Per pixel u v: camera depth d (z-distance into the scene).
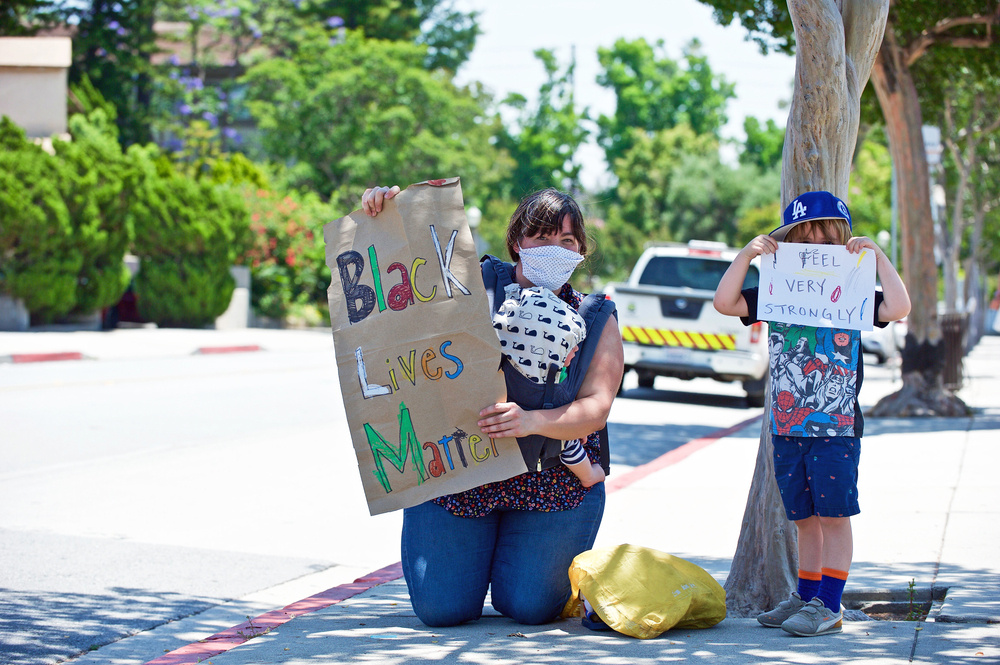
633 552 4.00
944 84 14.10
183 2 40.44
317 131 36.81
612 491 7.49
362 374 3.86
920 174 12.20
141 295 25.33
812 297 3.74
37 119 25.75
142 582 5.33
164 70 39.22
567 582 4.09
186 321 26.14
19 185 20.66
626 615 3.80
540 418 3.77
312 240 30.42
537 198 4.07
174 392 14.18
